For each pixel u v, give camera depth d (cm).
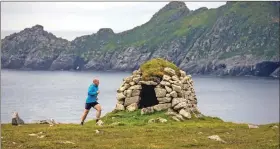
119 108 4284
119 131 3044
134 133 2977
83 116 3425
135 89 4331
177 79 4325
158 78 4325
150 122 3684
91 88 3466
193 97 4744
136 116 3981
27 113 17450
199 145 2550
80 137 2698
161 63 4622
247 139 2889
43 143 2348
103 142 2534
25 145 2308
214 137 2845
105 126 3303
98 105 3466
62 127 3150
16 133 2819
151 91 4491
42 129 3044
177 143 2586
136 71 4575
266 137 3014
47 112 17825
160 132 3058
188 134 3036
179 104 4084
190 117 4050
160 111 4059
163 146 2445
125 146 2384
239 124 3838
